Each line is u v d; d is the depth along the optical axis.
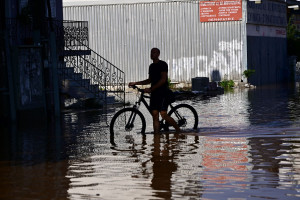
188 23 35.94
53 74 17.67
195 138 11.47
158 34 36.22
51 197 6.73
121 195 6.76
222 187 7.09
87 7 36.69
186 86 36.00
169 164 8.67
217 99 24.02
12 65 15.73
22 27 17.72
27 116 15.98
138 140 11.40
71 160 9.23
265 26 39.25
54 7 20.53
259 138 11.30
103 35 36.69
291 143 10.55
